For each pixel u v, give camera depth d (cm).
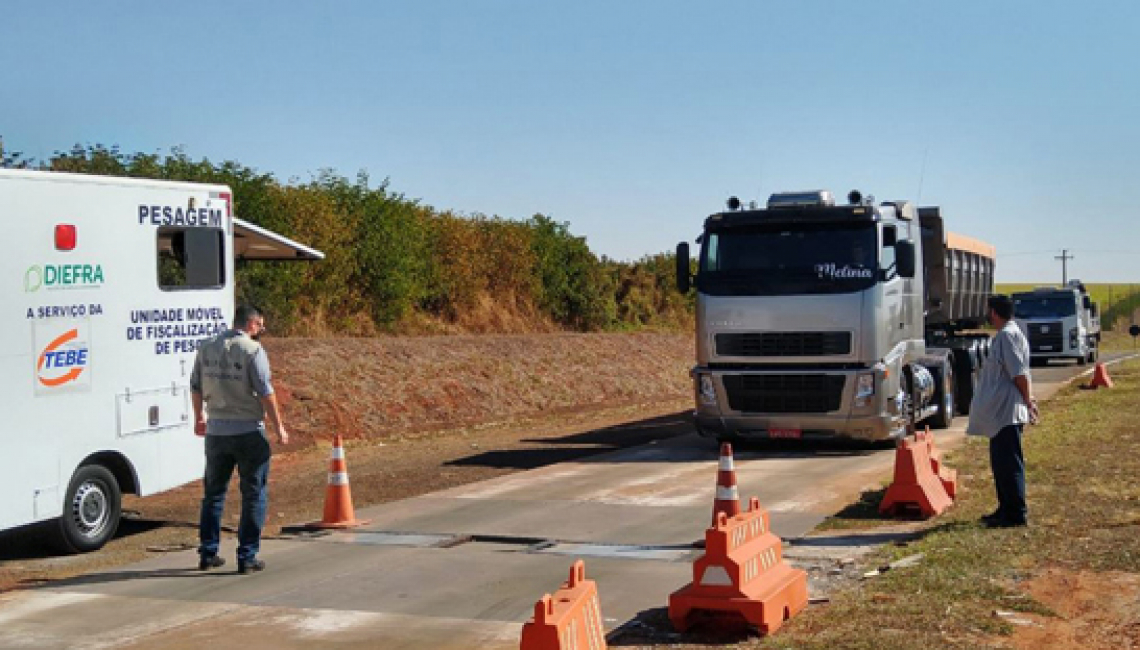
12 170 1025
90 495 1102
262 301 2464
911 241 1786
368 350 2470
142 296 1159
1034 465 1380
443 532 1115
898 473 1118
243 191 2477
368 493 1391
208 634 771
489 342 2977
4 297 1016
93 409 1104
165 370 1189
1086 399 2381
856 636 702
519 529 1116
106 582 939
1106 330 7944
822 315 1592
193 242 1223
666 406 2767
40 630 793
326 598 862
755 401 1631
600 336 3612
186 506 1402
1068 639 697
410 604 838
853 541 1010
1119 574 845
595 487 1374
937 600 777
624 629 755
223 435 960
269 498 1392
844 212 1608
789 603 764
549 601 579
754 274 1628
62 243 1070
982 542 955
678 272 1709
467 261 3447
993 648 675
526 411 2548
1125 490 1196
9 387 1020
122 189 1135
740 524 764
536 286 3834
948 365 2036
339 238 2769
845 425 1598
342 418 2055
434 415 2295
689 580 891
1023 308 4116
